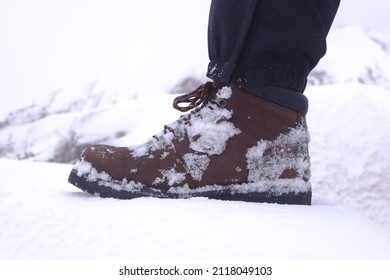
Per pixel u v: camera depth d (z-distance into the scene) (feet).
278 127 2.86
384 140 6.28
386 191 5.98
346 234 2.48
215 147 2.85
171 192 2.86
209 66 2.93
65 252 2.45
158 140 2.95
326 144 6.38
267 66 2.82
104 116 8.21
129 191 2.87
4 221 2.72
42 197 2.93
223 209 2.65
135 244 2.39
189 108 3.00
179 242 2.36
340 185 6.08
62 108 12.16
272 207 2.76
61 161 8.03
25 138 8.96
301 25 2.79
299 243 2.35
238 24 2.77
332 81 14.20
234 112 2.86
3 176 3.78
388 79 14.76
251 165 2.84
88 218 2.64
